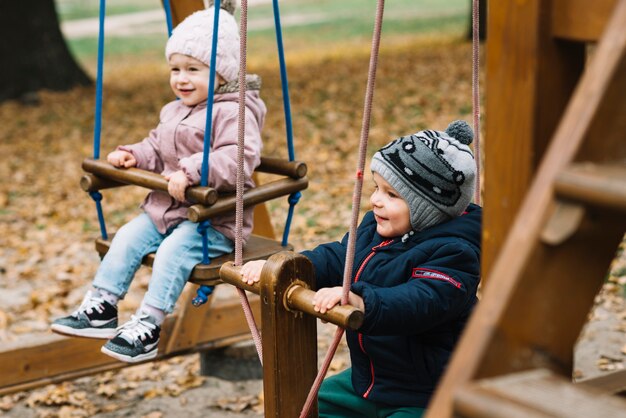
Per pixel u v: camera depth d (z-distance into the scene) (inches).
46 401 185.0
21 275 269.4
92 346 170.2
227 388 183.9
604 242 61.3
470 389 54.9
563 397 53.3
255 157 117.6
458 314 98.3
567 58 71.0
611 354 180.4
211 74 105.7
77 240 309.1
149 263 120.0
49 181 409.7
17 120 552.4
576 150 58.9
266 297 93.1
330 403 106.7
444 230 99.8
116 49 918.4
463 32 778.2
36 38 614.5
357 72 603.2
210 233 116.9
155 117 541.3
